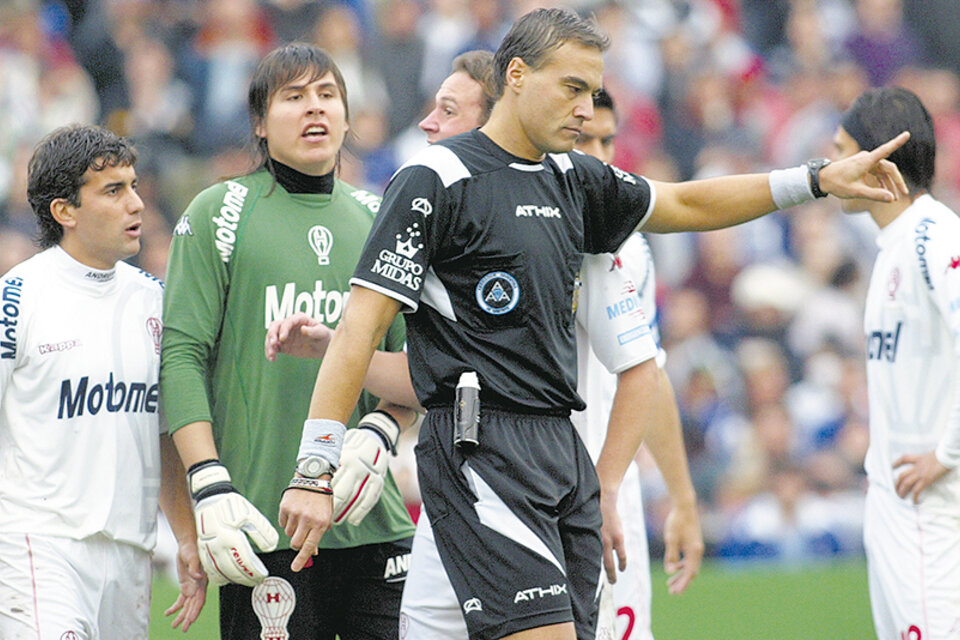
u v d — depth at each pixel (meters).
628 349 14.83
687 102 51.81
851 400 43.97
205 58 47.09
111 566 15.55
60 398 15.33
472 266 13.53
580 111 13.43
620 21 51.94
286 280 15.86
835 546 39.53
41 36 46.94
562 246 13.82
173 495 16.41
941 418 17.56
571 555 13.81
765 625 26.58
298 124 15.89
